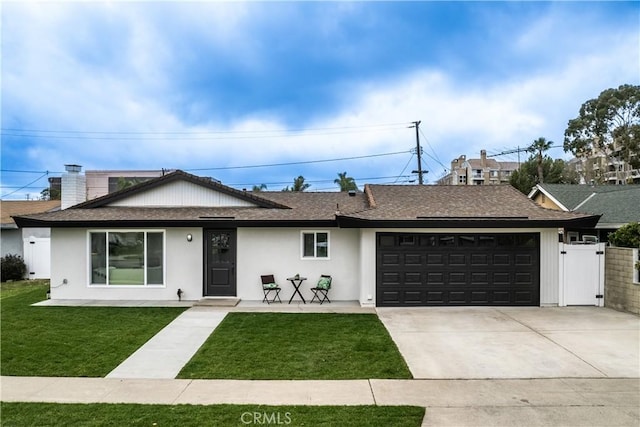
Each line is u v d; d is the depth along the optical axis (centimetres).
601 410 539
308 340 868
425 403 562
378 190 1562
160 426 495
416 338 882
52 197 4334
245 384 638
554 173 3503
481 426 495
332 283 1318
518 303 1217
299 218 1282
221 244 1325
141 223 1259
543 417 519
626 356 759
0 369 712
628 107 3938
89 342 862
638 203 1692
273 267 1318
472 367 706
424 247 1221
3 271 1800
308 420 510
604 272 1213
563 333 916
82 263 1309
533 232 1220
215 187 1423
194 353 794
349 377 664
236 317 1072
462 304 1219
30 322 1020
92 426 496
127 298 1304
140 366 725
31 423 506
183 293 1302
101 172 4506
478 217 1203
